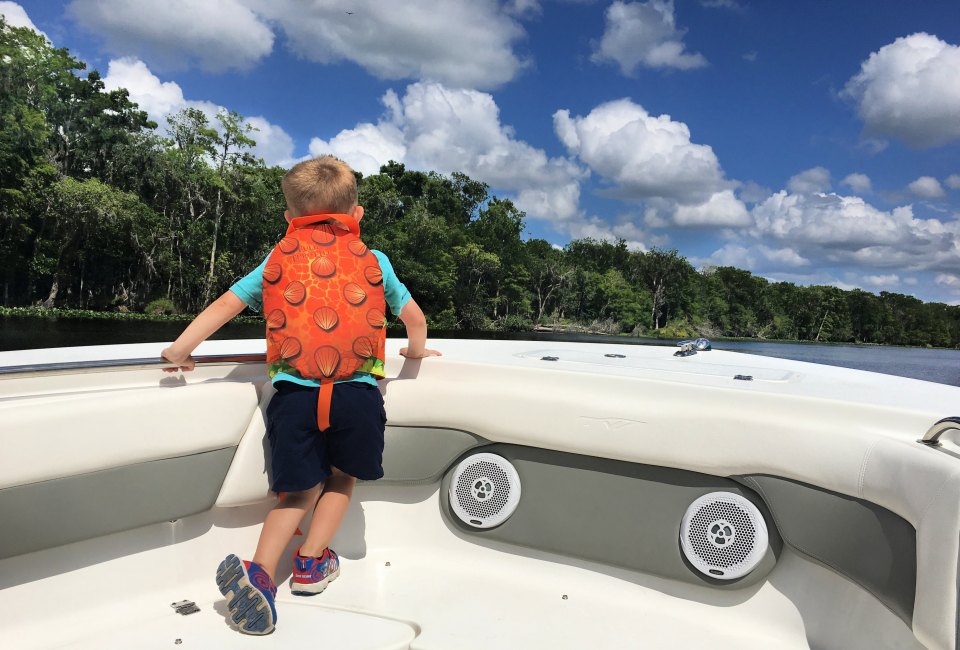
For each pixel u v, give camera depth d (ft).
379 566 5.45
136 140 210.59
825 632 4.30
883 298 459.73
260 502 5.14
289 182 5.02
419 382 5.74
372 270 4.89
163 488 4.42
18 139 178.40
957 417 3.59
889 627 3.91
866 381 6.04
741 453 4.55
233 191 207.62
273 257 4.72
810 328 422.41
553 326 309.83
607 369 5.61
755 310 406.00
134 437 4.23
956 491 3.16
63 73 205.57
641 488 5.02
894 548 3.71
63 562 4.26
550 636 4.47
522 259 306.55
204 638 4.10
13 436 3.72
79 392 4.34
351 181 5.13
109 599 4.43
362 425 4.69
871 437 4.08
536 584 5.19
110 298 196.24
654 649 4.36
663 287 372.17
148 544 4.66
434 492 5.86
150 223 194.18
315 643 4.10
